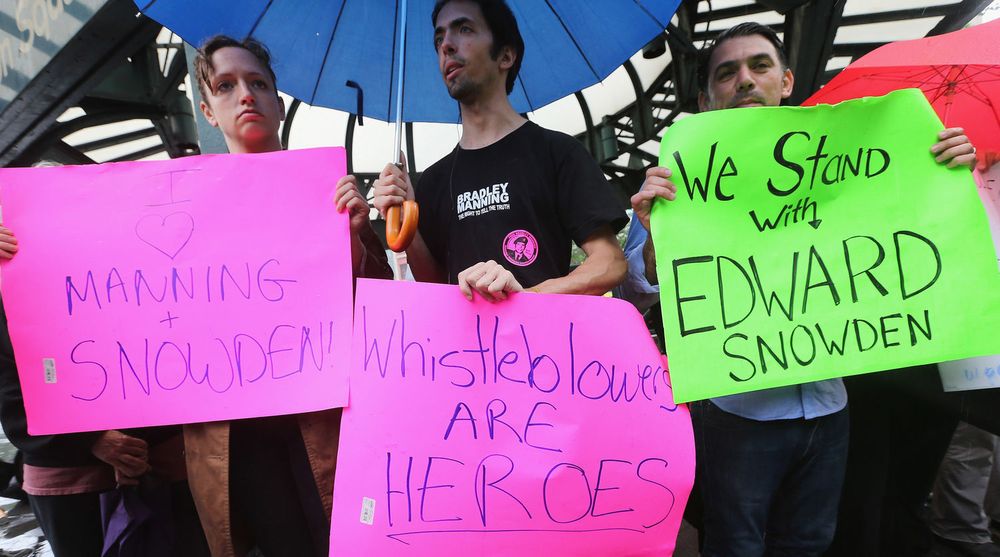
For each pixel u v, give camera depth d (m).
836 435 1.32
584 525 1.05
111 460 1.30
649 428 1.08
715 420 1.33
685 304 1.10
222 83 1.33
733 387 1.08
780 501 1.39
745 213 1.14
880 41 3.99
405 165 1.27
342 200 1.14
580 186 1.25
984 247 1.08
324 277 1.13
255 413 1.08
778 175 1.15
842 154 1.15
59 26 3.42
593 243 1.21
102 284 1.13
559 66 1.74
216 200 1.16
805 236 1.14
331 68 1.79
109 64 3.67
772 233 1.14
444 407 1.03
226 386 1.10
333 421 1.21
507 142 1.32
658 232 1.12
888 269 1.11
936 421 1.77
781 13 3.11
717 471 1.33
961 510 2.16
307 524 1.23
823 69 3.35
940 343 1.07
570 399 1.05
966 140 1.10
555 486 1.03
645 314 1.89
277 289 1.13
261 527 1.23
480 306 1.05
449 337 1.05
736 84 1.42
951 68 1.44
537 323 1.06
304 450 1.20
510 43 1.36
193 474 1.14
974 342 1.06
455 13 1.30
